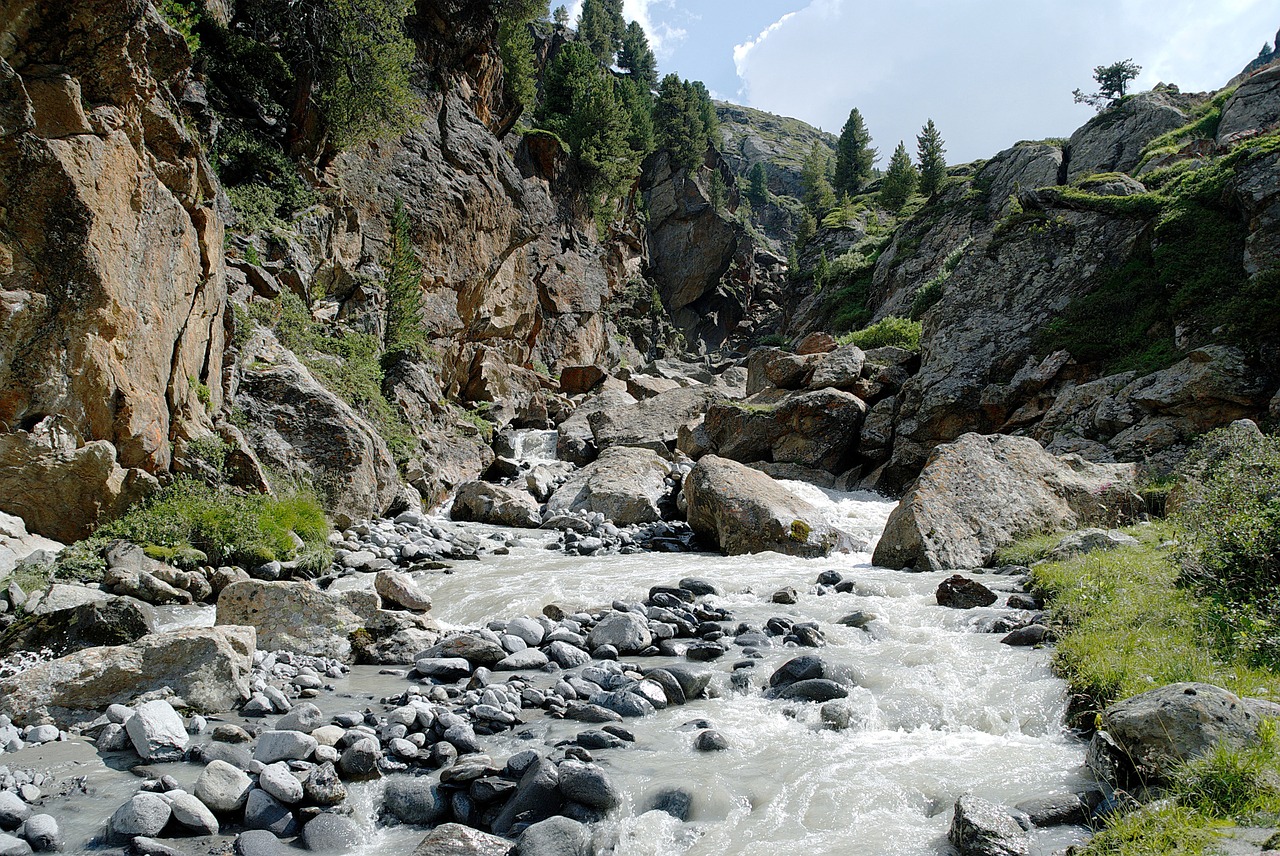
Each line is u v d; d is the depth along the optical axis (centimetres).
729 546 1558
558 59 5669
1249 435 1077
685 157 7394
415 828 508
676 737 620
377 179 2952
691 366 5525
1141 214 2233
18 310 1038
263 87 2506
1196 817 392
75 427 1107
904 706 654
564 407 3594
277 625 867
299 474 1566
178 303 1320
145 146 1272
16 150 1030
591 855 461
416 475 2073
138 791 534
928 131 8056
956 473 1380
